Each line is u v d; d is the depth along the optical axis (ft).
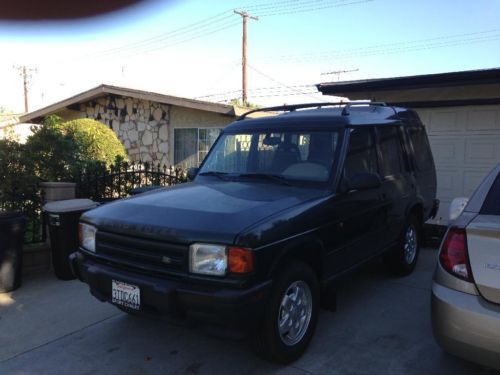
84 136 34.01
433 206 20.92
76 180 21.30
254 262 9.55
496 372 10.65
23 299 15.47
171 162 52.21
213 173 15.11
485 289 8.53
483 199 10.12
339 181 12.85
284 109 17.48
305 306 11.60
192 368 10.98
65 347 12.03
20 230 16.33
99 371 10.83
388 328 13.23
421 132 20.62
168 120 52.31
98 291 11.32
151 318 10.26
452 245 9.17
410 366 11.03
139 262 10.56
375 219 14.92
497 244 8.52
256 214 10.42
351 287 16.96
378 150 15.71
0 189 18.61
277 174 13.76
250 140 15.14
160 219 10.47
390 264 17.89
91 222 11.70
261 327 10.36
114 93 52.24
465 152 27.45
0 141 18.84
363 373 10.71
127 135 55.98
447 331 8.84
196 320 9.65
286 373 10.72
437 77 25.59
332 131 13.92
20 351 11.80
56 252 17.34
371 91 28.68
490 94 26.30
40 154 20.24
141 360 11.36
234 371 10.83
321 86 29.94
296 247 10.90
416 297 15.84
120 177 23.54
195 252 9.66
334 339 12.49
